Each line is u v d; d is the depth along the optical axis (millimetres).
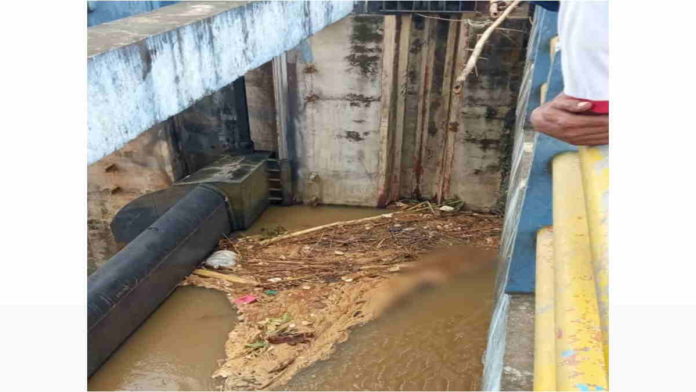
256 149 17297
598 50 2242
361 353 10742
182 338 11711
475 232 15023
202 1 8609
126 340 11688
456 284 12531
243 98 16578
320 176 16906
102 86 5676
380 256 14055
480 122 15484
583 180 2463
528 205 4816
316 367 10539
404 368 10281
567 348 2338
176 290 13219
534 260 5211
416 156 16609
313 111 16125
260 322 11914
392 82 15398
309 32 10930
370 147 16266
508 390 4566
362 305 12125
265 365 10719
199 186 15219
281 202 17219
